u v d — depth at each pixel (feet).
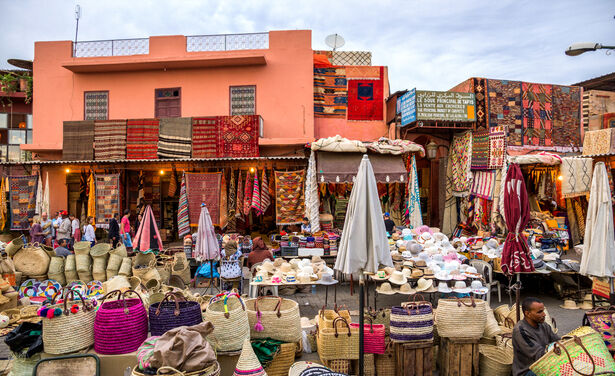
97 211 43.62
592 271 20.54
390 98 50.55
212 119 44.98
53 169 47.14
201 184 41.88
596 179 21.04
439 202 50.31
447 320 15.78
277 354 14.66
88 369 12.63
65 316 12.73
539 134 48.21
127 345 12.87
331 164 36.11
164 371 10.36
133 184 46.52
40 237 41.73
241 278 28.81
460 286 21.53
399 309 15.65
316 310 25.64
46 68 50.83
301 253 32.71
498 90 47.21
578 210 44.65
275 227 50.39
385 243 14.37
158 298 17.28
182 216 40.96
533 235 31.99
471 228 43.88
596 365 11.68
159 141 45.01
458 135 46.70
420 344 15.31
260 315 15.21
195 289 30.12
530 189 44.62
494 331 16.78
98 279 27.40
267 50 49.62
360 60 55.11
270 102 49.32
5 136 66.23
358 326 15.47
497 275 29.99
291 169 44.50
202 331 11.96
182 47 50.08
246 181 41.57
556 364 12.09
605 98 50.65
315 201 35.65
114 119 47.62
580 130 49.65
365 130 51.13
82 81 50.44
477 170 42.75
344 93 51.16
